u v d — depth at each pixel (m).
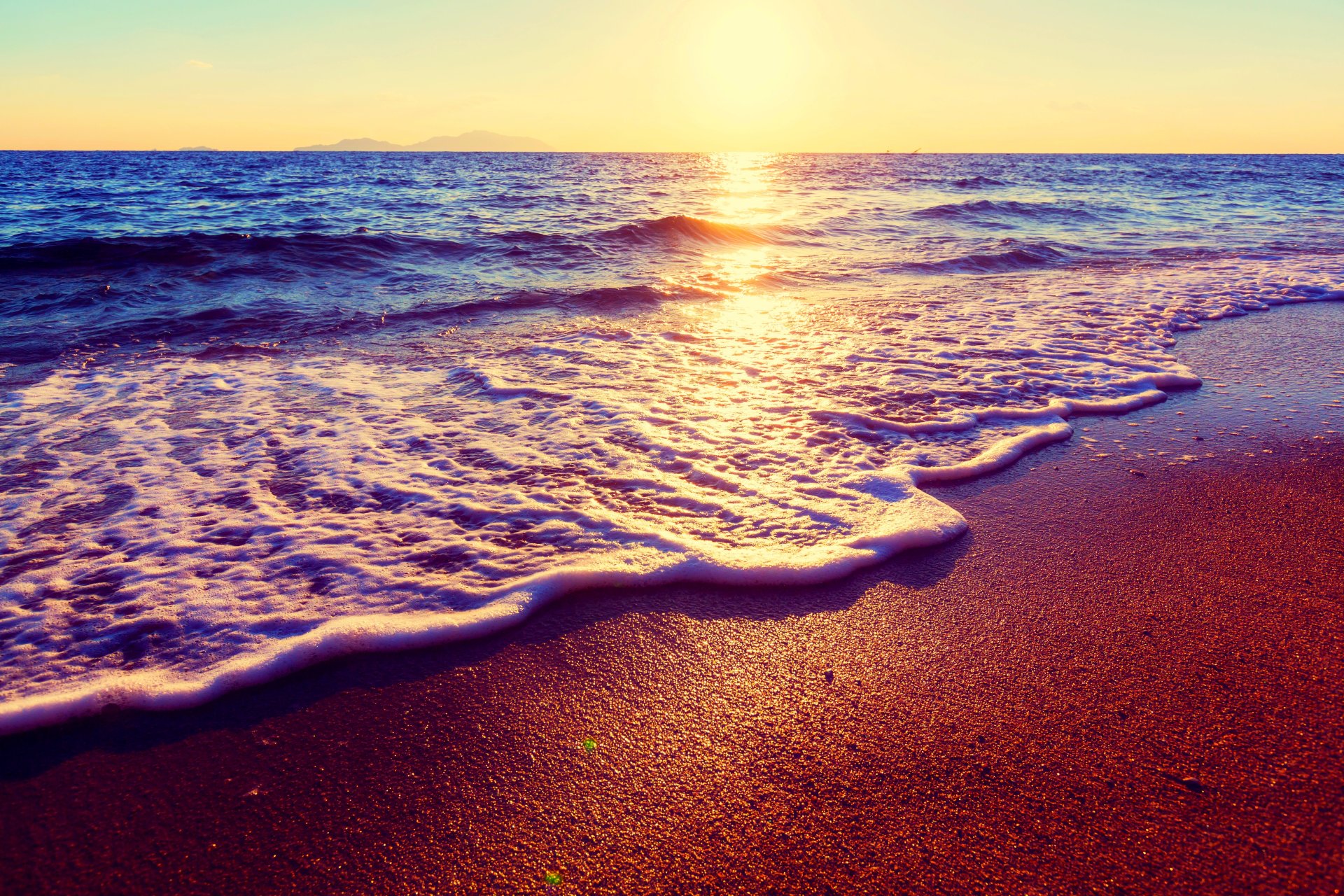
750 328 7.14
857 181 34.34
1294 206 22.11
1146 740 2.09
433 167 52.50
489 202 20.58
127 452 4.11
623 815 1.88
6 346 6.14
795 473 3.85
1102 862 1.72
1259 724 2.15
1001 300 8.38
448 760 2.07
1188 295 8.46
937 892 1.66
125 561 3.03
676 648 2.54
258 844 1.81
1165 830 1.80
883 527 3.26
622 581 2.90
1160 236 14.74
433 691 2.34
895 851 1.76
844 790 1.94
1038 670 2.40
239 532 3.26
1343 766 1.99
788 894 1.66
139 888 1.69
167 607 2.73
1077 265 11.15
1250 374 5.54
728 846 1.78
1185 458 4.05
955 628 2.63
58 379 5.39
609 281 9.61
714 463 3.98
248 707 2.27
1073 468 3.96
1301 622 2.63
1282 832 1.79
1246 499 3.59
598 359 6.02
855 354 6.13
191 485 3.71
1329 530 3.29
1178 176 40.78
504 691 2.35
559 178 34.97
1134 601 2.78
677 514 3.43
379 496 3.62
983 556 3.10
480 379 5.45
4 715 2.18
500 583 2.87
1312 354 6.04
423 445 4.23
